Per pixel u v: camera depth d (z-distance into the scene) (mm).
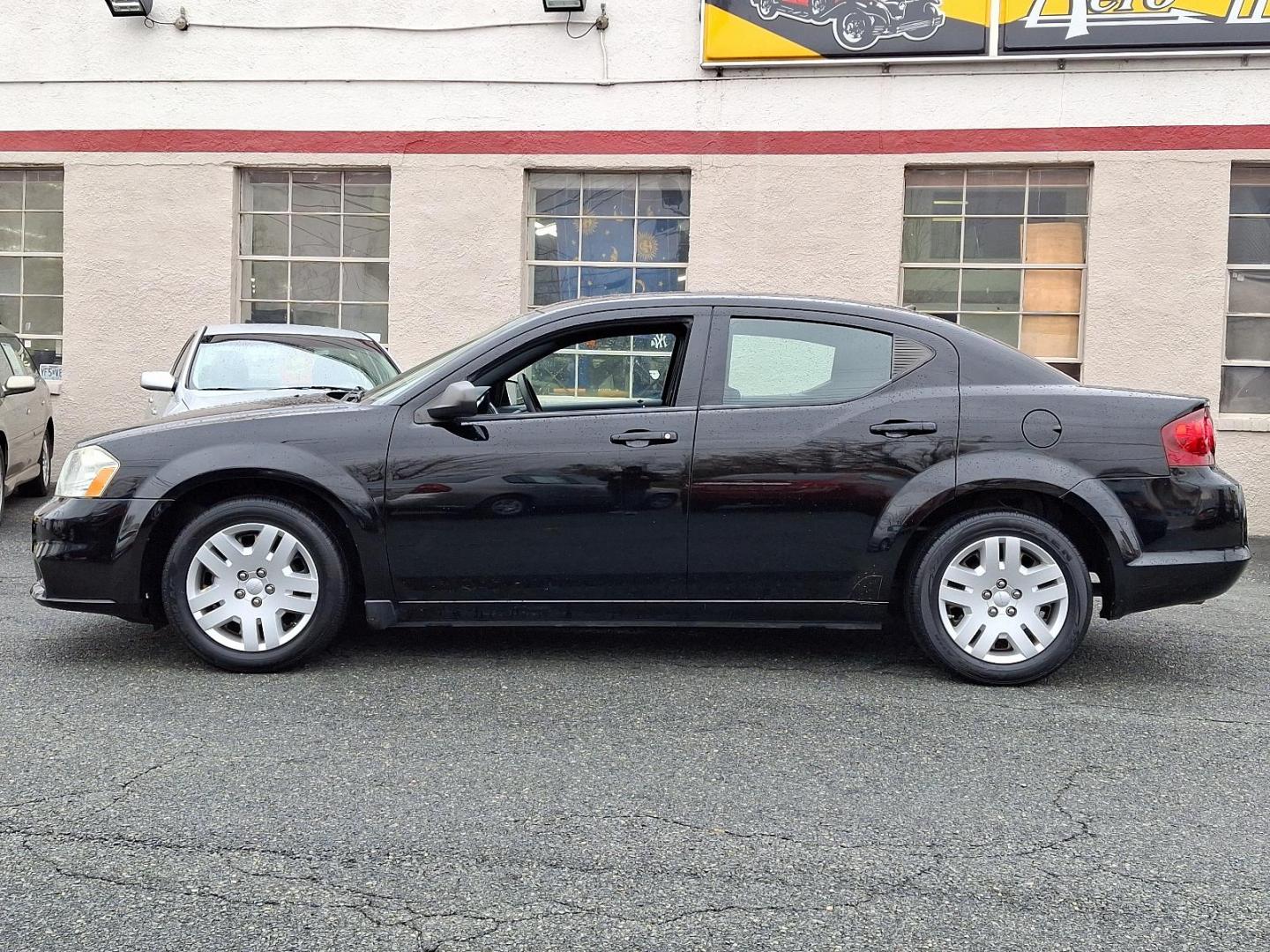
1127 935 2877
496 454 5059
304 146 11797
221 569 5066
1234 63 10680
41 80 11984
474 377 5207
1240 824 3592
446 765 4008
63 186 12273
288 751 4129
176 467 5051
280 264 12094
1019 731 4484
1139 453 5031
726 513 5055
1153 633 6297
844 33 11047
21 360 10578
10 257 12375
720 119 11352
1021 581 5047
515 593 5121
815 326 5234
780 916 2955
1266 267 10828
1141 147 10836
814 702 4824
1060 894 3098
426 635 5926
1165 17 10648
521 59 11539
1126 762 4152
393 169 11695
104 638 5734
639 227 11703
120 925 2877
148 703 4668
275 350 8984
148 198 11953
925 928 2900
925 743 4320
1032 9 10805
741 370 5191
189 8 11820
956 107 11055
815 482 5043
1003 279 11266
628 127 11469
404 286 11734
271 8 11734
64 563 5055
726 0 11133
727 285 11414
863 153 11188
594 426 5102
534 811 3617
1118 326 10922
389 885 3102
